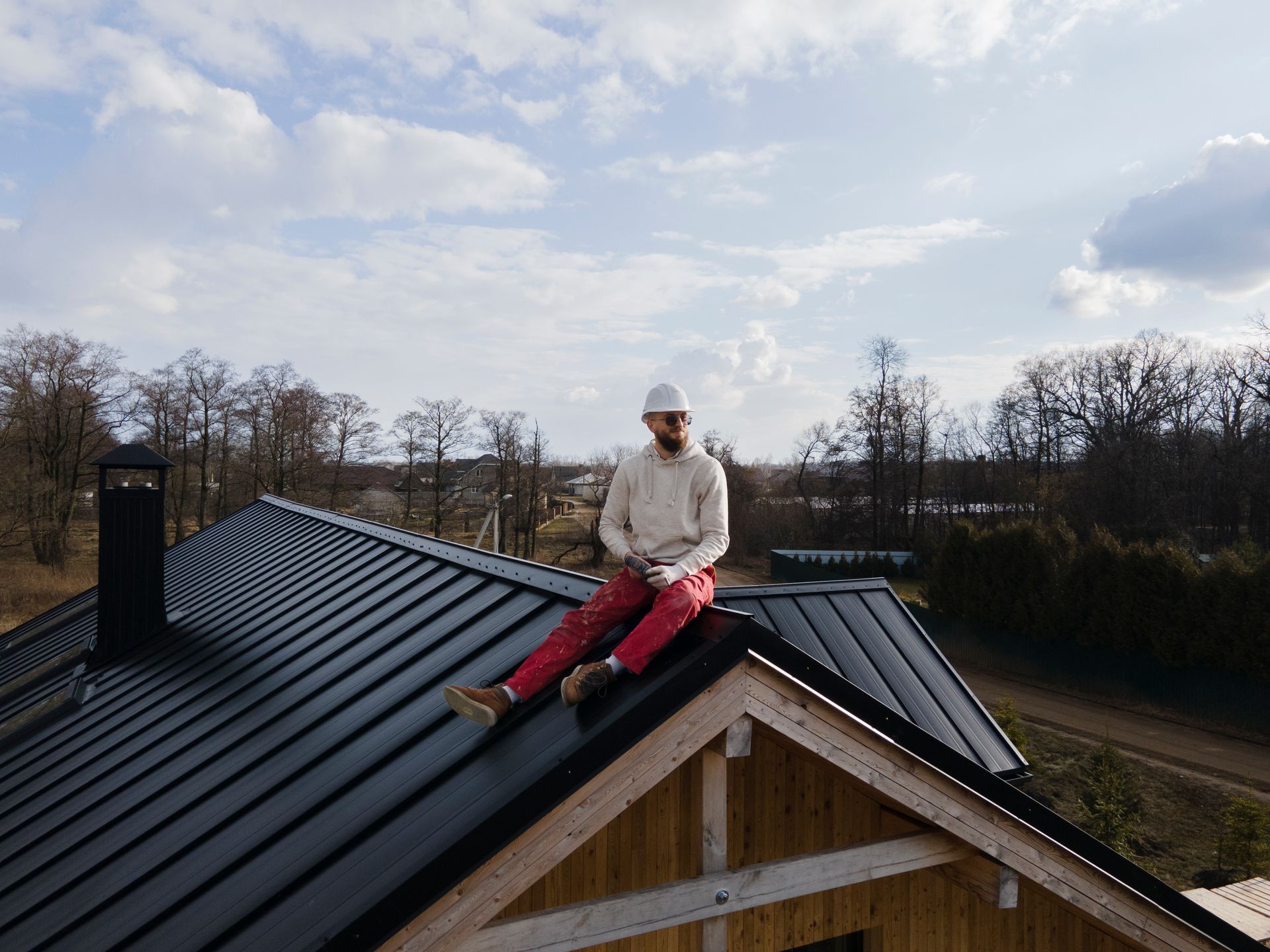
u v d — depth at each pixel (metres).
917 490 55.12
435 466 54.25
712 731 3.12
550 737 3.10
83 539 48.47
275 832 3.73
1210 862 14.77
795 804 4.86
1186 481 39.44
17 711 9.31
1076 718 23.22
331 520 12.15
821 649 9.04
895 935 5.35
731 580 53.69
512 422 53.38
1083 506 42.09
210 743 5.58
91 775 6.00
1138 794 17.16
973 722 9.04
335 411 55.16
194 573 13.59
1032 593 28.08
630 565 3.55
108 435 49.00
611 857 4.21
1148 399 44.72
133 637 10.00
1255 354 38.31
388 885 2.66
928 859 4.12
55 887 4.30
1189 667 23.16
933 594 32.50
